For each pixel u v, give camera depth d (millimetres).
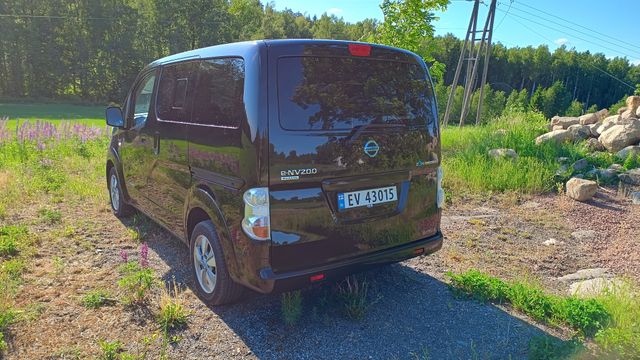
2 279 4027
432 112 3893
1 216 5957
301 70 3119
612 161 8484
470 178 8148
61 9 63312
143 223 5859
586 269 4793
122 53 65812
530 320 3631
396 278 4387
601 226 6172
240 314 3648
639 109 9492
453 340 3318
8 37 60281
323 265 3205
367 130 3350
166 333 3340
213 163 3424
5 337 3236
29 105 56344
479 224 6250
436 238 3939
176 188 4133
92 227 5688
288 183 3021
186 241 4121
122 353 3074
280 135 2982
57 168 9047
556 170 8141
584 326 3408
